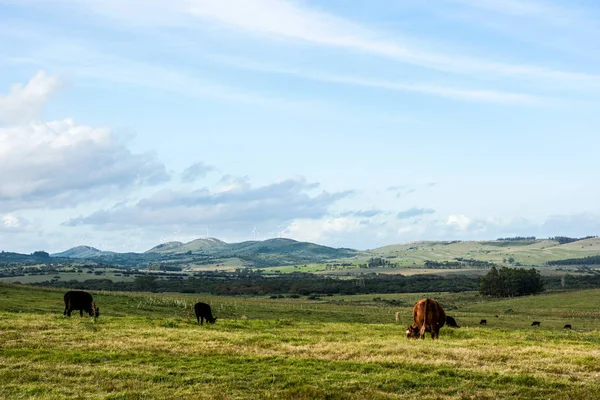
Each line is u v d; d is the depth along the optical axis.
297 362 20.44
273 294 170.38
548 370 19.78
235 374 18.55
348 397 16.09
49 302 53.41
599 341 31.59
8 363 19.70
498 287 164.62
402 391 17.03
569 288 189.50
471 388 17.31
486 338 30.95
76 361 20.38
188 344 24.22
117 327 30.72
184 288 177.25
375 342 26.16
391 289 194.62
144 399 15.74
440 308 29.48
